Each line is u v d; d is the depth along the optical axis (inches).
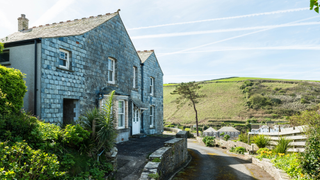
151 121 861.2
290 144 464.4
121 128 557.6
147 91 803.4
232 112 2637.8
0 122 204.4
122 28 622.5
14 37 487.8
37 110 362.0
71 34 431.5
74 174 221.5
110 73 574.2
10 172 142.9
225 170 440.8
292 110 2522.1
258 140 567.2
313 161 274.2
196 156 642.2
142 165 329.7
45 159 180.1
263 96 2933.1
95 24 520.4
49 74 378.0
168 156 387.9
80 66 450.0
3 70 275.7
